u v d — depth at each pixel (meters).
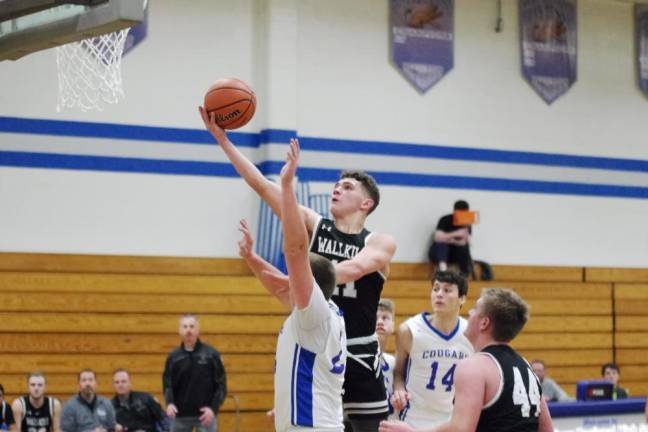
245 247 7.46
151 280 16.92
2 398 14.43
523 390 6.44
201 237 17.34
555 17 20.30
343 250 7.93
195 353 14.98
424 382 10.72
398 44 18.94
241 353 17.23
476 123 19.48
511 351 6.61
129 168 17.00
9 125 16.42
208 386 15.00
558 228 20.03
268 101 17.73
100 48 13.34
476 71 19.56
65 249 16.59
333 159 18.30
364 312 7.89
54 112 16.62
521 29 19.98
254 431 17.19
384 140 18.72
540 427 6.89
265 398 17.28
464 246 18.50
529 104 19.95
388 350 18.25
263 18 17.94
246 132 17.86
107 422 14.76
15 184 16.42
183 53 17.45
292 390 6.53
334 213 8.05
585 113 20.45
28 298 16.30
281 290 7.45
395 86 18.89
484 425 6.39
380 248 7.84
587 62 20.56
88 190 16.78
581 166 20.31
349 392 7.89
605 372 17.20
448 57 19.34
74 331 16.45
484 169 19.47
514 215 19.67
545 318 19.55
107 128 16.89
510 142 19.73
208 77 17.59
